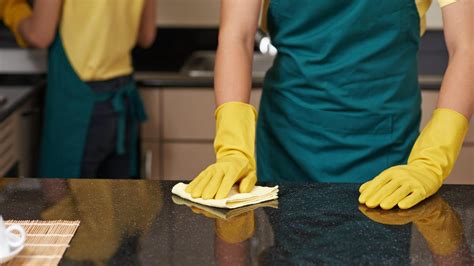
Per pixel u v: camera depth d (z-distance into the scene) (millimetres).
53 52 3027
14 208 1524
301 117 2025
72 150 3082
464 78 1803
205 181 1590
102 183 1682
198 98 3365
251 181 1625
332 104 1995
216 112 1825
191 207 1537
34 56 3410
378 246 1350
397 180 1606
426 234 1405
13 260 1279
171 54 3779
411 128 2072
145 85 3340
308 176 2045
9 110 2773
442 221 1471
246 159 1692
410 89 2049
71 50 3002
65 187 1655
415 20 1991
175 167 3451
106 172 3209
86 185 1669
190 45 3781
